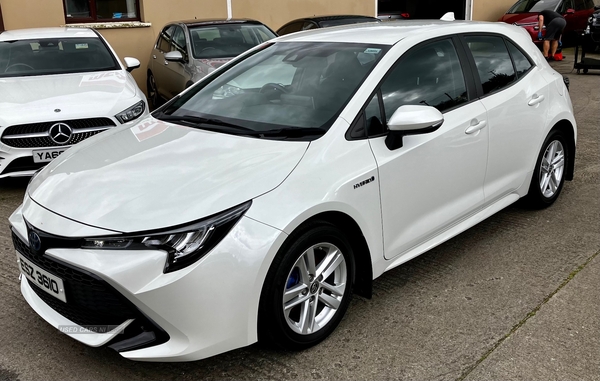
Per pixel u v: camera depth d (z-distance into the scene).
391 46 3.37
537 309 3.18
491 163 3.81
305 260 2.72
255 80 3.58
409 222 3.26
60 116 5.04
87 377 2.65
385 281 3.54
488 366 2.69
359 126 3.01
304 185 2.66
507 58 4.12
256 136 2.99
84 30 7.07
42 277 2.60
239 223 2.45
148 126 3.42
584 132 7.29
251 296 2.47
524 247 3.99
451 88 3.58
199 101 3.60
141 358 2.40
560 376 2.61
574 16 16.56
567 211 4.65
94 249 2.38
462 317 3.11
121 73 6.28
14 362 2.76
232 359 2.78
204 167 2.72
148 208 2.46
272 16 11.51
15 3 8.65
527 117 4.09
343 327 3.04
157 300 2.34
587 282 3.47
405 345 2.87
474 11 16.42
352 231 2.95
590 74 12.23
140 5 9.95
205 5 10.52
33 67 6.18
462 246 4.03
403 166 3.12
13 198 5.12
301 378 2.63
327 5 12.34
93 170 2.83
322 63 3.41
